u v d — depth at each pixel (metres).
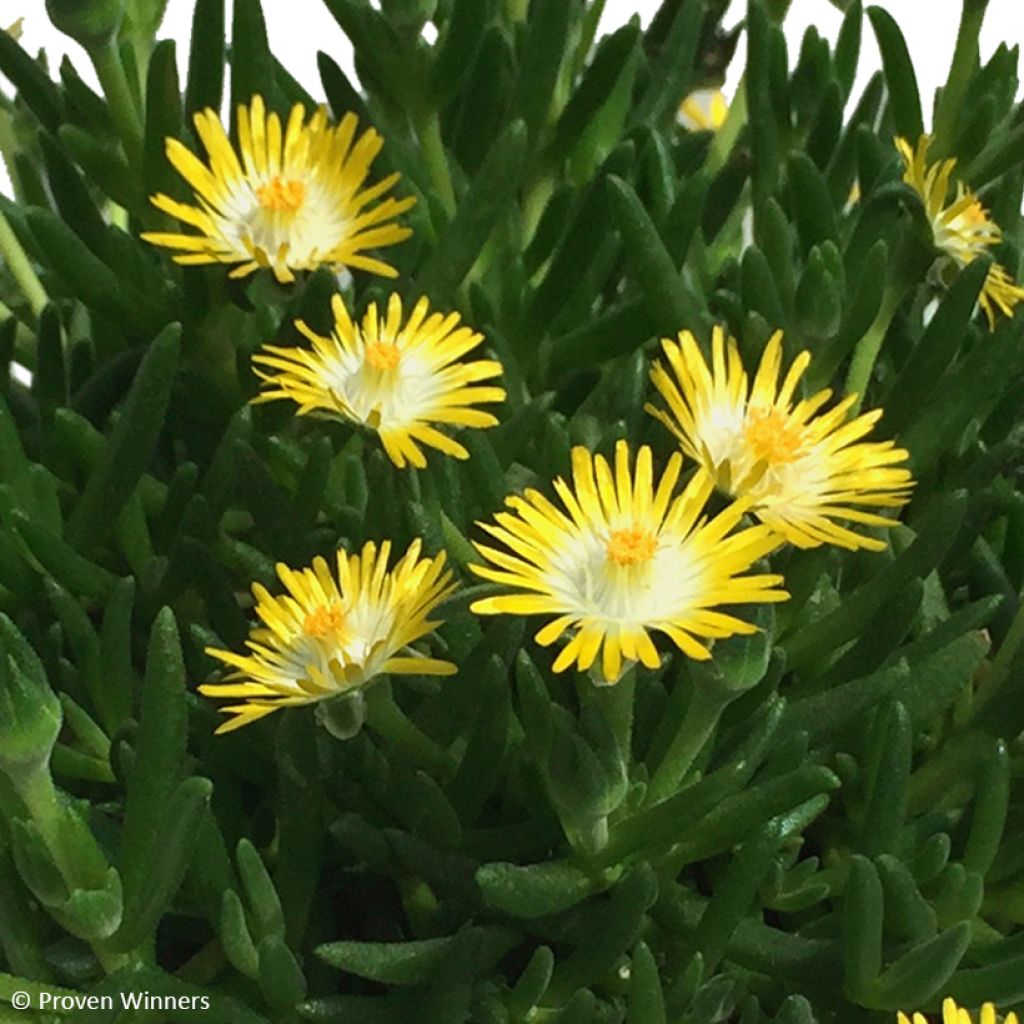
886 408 0.31
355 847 0.27
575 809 0.26
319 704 0.26
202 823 0.26
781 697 0.28
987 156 0.36
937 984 0.26
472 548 0.29
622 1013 0.27
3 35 0.34
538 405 0.30
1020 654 0.29
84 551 0.30
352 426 0.28
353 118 0.31
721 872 0.30
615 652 0.24
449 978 0.26
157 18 0.34
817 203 0.32
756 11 0.34
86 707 0.30
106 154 0.32
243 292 0.31
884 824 0.27
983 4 0.35
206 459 0.33
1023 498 0.31
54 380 0.32
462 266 0.31
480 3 0.32
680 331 0.29
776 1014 0.28
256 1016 0.26
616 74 0.33
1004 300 0.34
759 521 0.26
